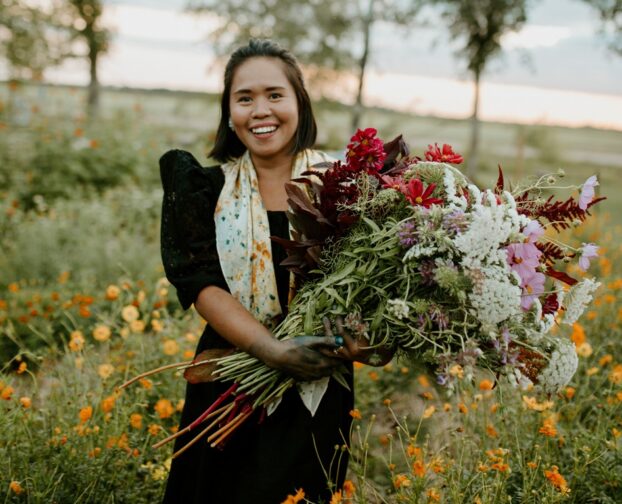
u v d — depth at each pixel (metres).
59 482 2.22
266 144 1.99
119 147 9.09
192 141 11.52
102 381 2.66
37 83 11.48
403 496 1.99
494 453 2.13
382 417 2.98
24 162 8.50
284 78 2.02
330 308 1.77
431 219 1.64
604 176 14.21
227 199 1.96
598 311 3.58
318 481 1.92
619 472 2.19
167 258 1.91
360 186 1.75
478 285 1.56
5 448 2.23
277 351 1.76
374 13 11.85
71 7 13.69
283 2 12.33
